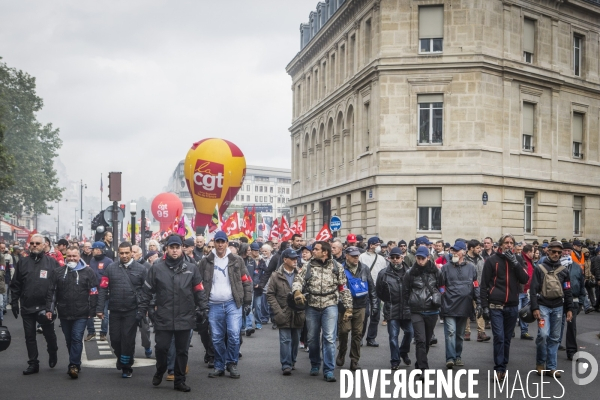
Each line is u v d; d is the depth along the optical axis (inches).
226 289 424.8
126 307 421.7
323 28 1740.9
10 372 445.7
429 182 1310.3
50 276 433.4
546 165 1435.8
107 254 721.6
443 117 1318.9
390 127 1334.9
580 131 1544.0
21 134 2407.7
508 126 1359.5
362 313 451.5
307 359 505.4
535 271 430.9
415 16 1331.2
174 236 388.5
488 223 1311.5
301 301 418.6
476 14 1312.7
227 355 428.5
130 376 425.1
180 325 381.7
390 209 1326.3
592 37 1553.9
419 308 423.8
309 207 1935.3
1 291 711.7
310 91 1962.4
